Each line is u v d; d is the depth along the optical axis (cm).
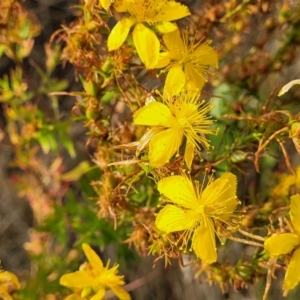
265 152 17
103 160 17
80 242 21
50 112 24
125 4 16
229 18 19
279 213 17
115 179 17
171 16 16
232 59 22
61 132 22
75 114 18
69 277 17
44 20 30
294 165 26
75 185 29
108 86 17
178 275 29
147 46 16
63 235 21
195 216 15
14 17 20
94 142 21
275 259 15
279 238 14
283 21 20
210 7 19
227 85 21
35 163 26
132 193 18
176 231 15
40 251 25
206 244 15
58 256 24
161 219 15
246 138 17
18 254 30
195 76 16
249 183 24
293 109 21
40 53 30
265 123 16
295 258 15
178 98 15
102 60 17
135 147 15
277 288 27
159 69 17
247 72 20
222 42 21
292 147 27
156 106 15
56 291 20
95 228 21
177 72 16
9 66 30
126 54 16
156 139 14
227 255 25
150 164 14
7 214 30
